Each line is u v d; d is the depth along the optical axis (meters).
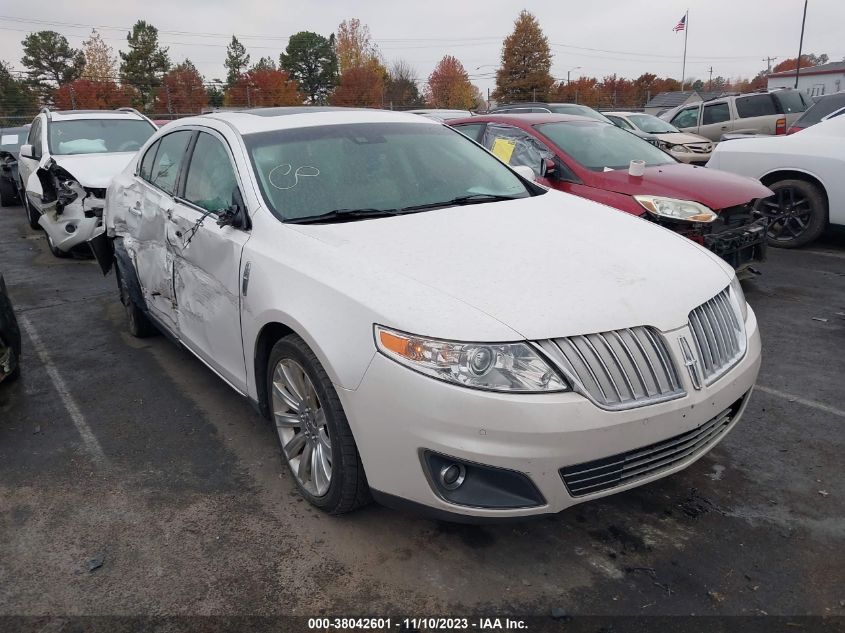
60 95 44.69
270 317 2.98
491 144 6.93
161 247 4.25
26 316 6.10
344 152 3.75
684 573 2.62
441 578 2.64
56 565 2.78
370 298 2.58
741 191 5.64
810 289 6.22
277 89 49.81
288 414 3.18
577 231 3.22
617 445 2.41
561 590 2.56
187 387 4.49
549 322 2.42
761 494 3.11
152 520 3.06
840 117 7.52
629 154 6.56
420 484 2.47
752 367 2.93
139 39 60.72
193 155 4.11
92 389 4.49
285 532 2.95
